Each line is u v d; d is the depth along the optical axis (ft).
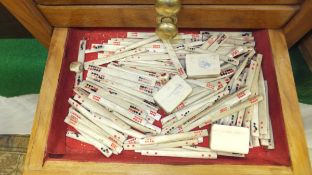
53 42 2.42
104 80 2.46
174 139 2.27
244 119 2.30
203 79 2.44
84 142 2.33
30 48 3.44
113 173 2.05
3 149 3.47
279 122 2.22
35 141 2.13
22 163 3.42
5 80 3.53
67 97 2.43
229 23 2.38
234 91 2.39
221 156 2.25
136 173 2.05
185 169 2.06
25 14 2.24
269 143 2.23
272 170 2.05
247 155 2.24
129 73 2.48
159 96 2.33
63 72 2.38
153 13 2.25
